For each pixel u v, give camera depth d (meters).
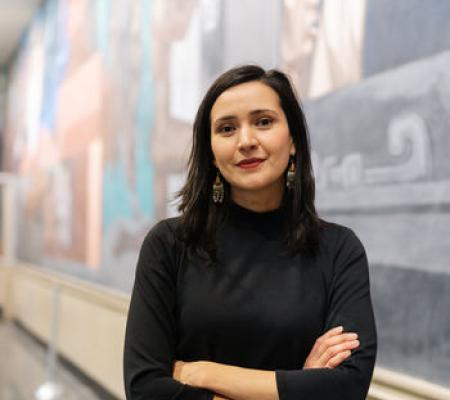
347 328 1.20
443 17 1.89
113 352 4.46
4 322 8.95
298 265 1.25
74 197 6.44
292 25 2.77
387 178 2.13
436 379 1.90
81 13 6.32
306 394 1.13
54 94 7.46
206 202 1.30
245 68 1.28
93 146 5.82
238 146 1.22
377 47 2.19
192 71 3.88
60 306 6.22
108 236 5.26
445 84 1.88
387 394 2.07
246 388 1.14
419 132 1.98
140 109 4.73
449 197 1.85
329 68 2.48
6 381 5.32
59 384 5.16
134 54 4.91
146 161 4.55
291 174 1.31
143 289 1.27
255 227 1.29
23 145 9.45
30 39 9.01
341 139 2.40
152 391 1.18
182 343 1.24
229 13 3.41
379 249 2.18
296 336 1.19
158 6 4.45
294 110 1.29
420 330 1.98
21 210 9.45
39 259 8.05
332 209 2.46
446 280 1.86
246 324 1.19
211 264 1.25
